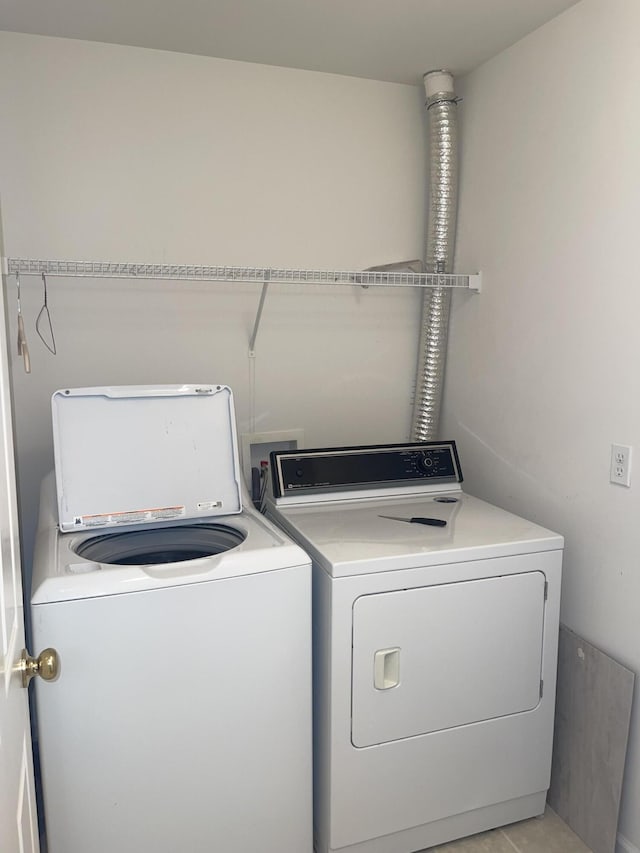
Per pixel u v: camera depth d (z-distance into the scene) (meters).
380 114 2.52
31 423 2.23
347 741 1.71
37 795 1.72
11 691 0.96
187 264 2.33
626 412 1.77
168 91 2.24
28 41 2.08
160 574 1.49
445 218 2.44
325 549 1.72
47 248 2.17
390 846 1.83
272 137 2.38
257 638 1.59
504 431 2.30
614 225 1.78
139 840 1.54
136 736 1.50
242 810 1.64
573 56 1.89
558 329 2.01
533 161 2.09
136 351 2.32
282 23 2.00
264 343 2.48
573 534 1.99
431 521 1.95
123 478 1.85
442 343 2.55
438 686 1.78
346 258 2.54
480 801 1.89
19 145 2.11
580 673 1.94
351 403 2.63
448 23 2.00
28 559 2.25
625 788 1.82
